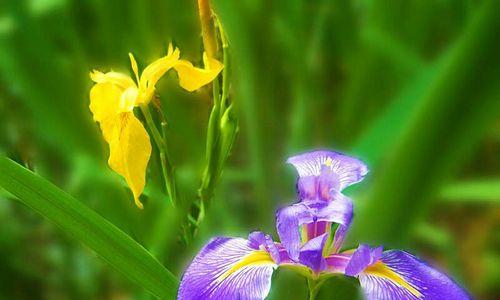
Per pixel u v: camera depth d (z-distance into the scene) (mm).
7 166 546
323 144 779
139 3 739
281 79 780
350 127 735
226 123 589
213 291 513
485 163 815
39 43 714
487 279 771
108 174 665
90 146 689
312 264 524
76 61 741
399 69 716
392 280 524
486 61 544
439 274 526
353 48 802
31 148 747
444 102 551
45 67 708
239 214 775
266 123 682
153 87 565
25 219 769
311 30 802
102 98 565
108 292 754
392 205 563
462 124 553
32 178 548
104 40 759
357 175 558
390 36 715
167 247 661
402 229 566
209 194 597
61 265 751
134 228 653
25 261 762
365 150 609
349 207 535
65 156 709
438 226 836
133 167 559
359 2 801
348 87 757
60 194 550
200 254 527
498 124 781
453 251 757
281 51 769
